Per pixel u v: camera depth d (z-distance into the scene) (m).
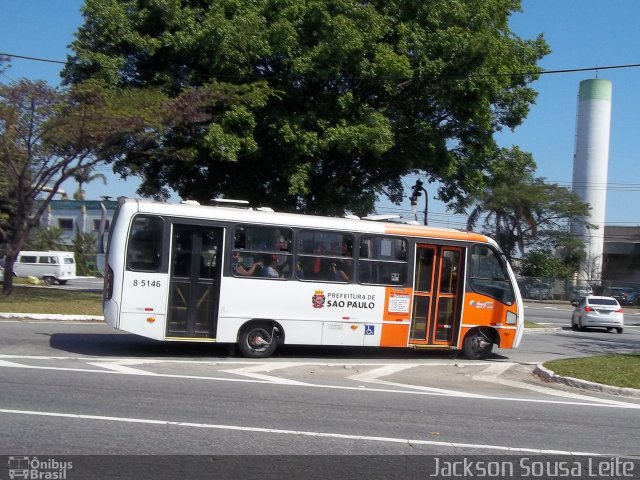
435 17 23.80
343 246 15.27
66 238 64.69
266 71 24.00
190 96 21.45
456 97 24.61
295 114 23.11
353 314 15.20
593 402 11.58
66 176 22.78
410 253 15.76
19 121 20.95
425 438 8.42
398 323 15.55
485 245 16.44
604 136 70.69
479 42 23.42
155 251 13.95
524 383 13.49
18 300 22.28
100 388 10.45
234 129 22.33
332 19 22.44
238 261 14.48
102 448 7.43
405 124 25.27
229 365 13.56
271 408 9.70
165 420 8.70
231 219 14.43
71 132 20.97
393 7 23.80
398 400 10.80
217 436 8.09
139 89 22.72
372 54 23.30
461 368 14.97
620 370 14.14
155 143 24.34
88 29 23.75
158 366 12.93
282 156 23.83
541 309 47.53
